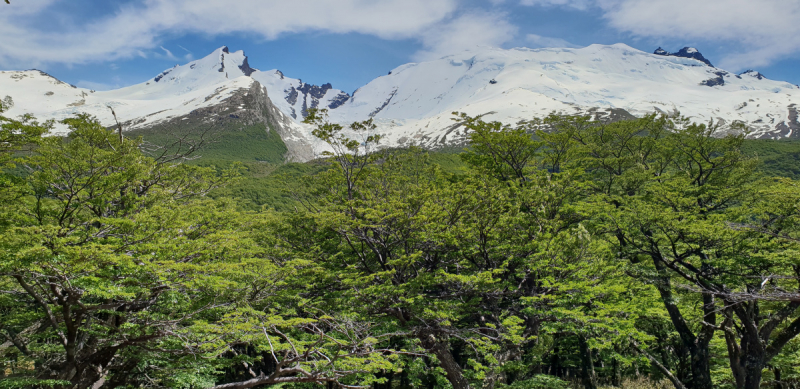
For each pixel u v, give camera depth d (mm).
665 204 23797
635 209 21906
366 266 21031
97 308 12055
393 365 16969
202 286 13109
